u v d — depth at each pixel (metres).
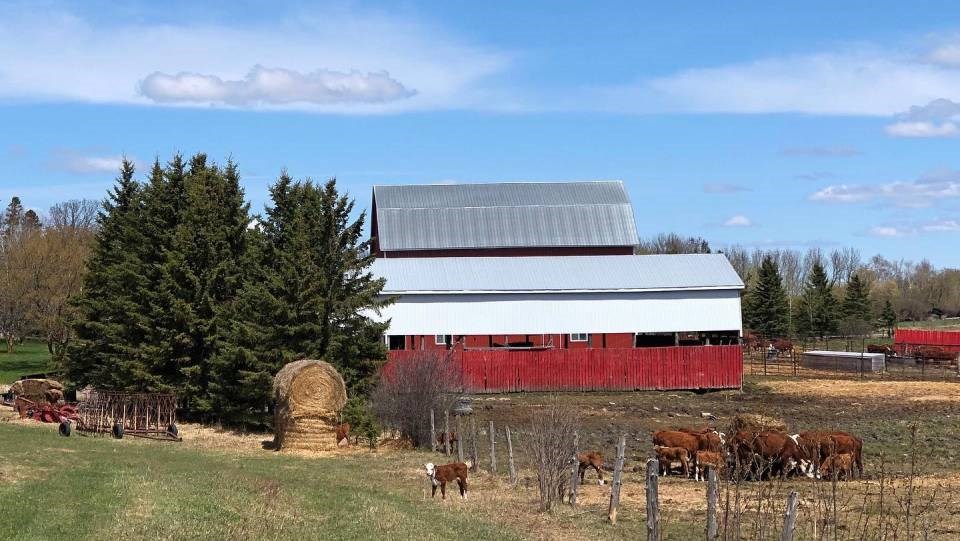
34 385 44.91
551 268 66.75
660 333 64.31
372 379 40.97
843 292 143.25
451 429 39.66
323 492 23.12
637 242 78.81
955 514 22.50
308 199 42.78
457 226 77.88
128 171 53.72
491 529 20.33
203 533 16.83
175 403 39.25
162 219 45.59
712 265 67.00
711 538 16.97
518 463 31.98
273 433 40.66
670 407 53.12
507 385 60.53
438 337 62.69
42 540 15.62
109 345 45.81
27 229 102.69
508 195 81.31
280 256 42.78
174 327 43.72
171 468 25.98
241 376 41.00
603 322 63.84
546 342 63.56
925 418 46.88
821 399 56.56
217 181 45.66
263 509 19.50
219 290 44.91
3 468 23.05
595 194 81.88
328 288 41.78
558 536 20.36
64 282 72.12
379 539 17.94
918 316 149.88
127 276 45.06
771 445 27.08
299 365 34.56
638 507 24.00
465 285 63.44
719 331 64.50
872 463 31.98
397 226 77.38
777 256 181.75
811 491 25.55
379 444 36.69
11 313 73.50
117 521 17.25
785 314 106.00
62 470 23.47
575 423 27.06
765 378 68.88
